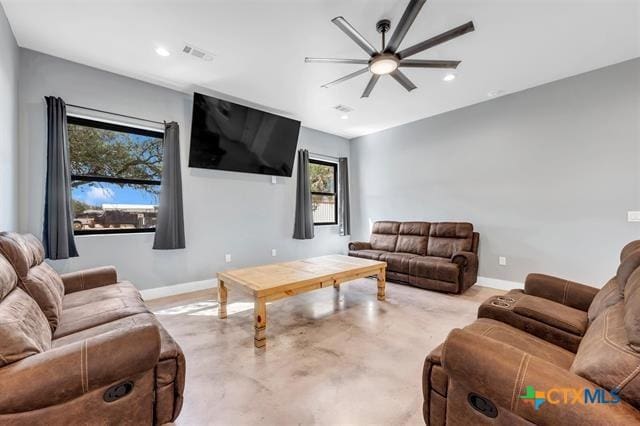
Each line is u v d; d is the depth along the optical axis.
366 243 5.00
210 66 3.01
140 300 2.04
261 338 2.18
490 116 3.97
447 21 2.29
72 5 2.09
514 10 2.17
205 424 1.40
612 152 3.09
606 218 3.14
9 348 0.97
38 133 2.73
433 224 4.39
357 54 2.78
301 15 2.21
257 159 4.33
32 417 0.96
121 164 3.33
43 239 2.69
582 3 2.10
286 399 1.59
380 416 1.46
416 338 2.34
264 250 4.56
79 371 1.00
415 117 4.68
